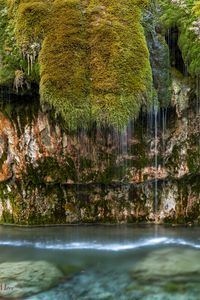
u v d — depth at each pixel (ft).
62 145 29.86
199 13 29.12
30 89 28.35
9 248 26.07
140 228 30.37
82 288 20.29
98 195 31.58
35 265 22.98
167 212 31.42
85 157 30.27
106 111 26.03
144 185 31.48
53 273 21.91
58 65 26.43
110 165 30.50
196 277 21.29
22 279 21.11
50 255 24.71
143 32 27.71
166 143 30.32
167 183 31.45
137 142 30.14
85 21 27.43
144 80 26.73
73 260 23.84
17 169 30.58
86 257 24.29
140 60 26.81
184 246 26.14
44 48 26.78
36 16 27.37
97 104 26.14
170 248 25.76
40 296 19.49
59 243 27.02
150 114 28.96
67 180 30.76
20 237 28.37
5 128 30.17
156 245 26.40
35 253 25.08
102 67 26.50
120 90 26.22
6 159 30.73
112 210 31.60
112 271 22.21
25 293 19.74
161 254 24.66
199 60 27.86
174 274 21.68
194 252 24.98
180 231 29.53
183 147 30.45
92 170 30.60
